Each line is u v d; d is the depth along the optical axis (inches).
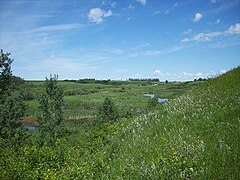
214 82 828.0
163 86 7391.7
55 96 1007.0
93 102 3164.4
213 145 314.3
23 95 954.1
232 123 386.6
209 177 245.3
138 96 4355.3
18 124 897.5
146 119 601.9
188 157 290.5
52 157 497.0
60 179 364.8
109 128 668.7
